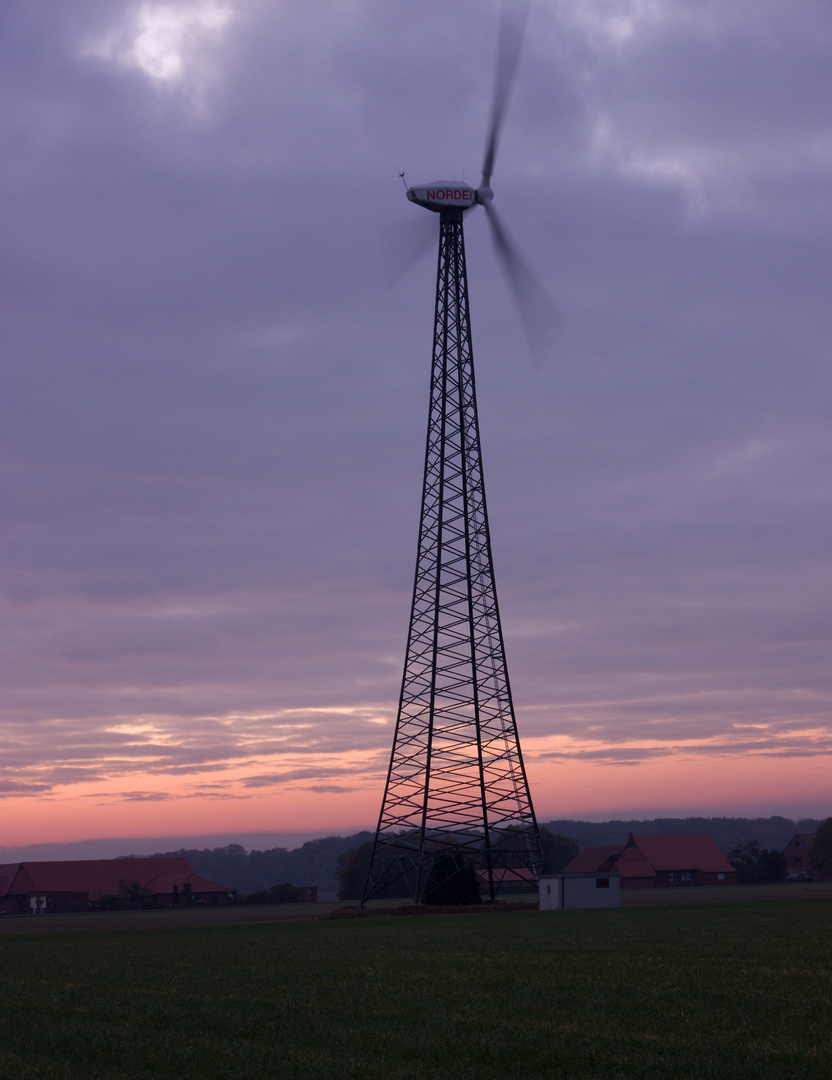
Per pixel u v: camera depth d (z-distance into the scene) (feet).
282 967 105.70
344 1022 66.54
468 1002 74.23
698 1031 59.67
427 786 234.17
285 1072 51.70
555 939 136.46
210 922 247.91
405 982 87.86
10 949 157.48
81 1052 59.21
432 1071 50.93
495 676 242.58
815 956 101.86
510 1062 52.54
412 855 240.73
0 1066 55.62
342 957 116.67
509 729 240.32
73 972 107.76
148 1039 62.54
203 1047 59.11
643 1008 69.00
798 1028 59.67
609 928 157.48
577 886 231.30
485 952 117.60
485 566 244.83
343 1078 50.03
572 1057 53.06
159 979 97.14
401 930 170.50
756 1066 49.62
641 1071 49.47
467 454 246.88
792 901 246.27
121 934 194.59
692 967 93.56
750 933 137.80
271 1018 69.21
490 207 247.29
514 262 239.09
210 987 88.89
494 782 236.84
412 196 245.24
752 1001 70.59
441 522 243.81
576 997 75.00
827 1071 48.42
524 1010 69.41
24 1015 75.10
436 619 238.89
